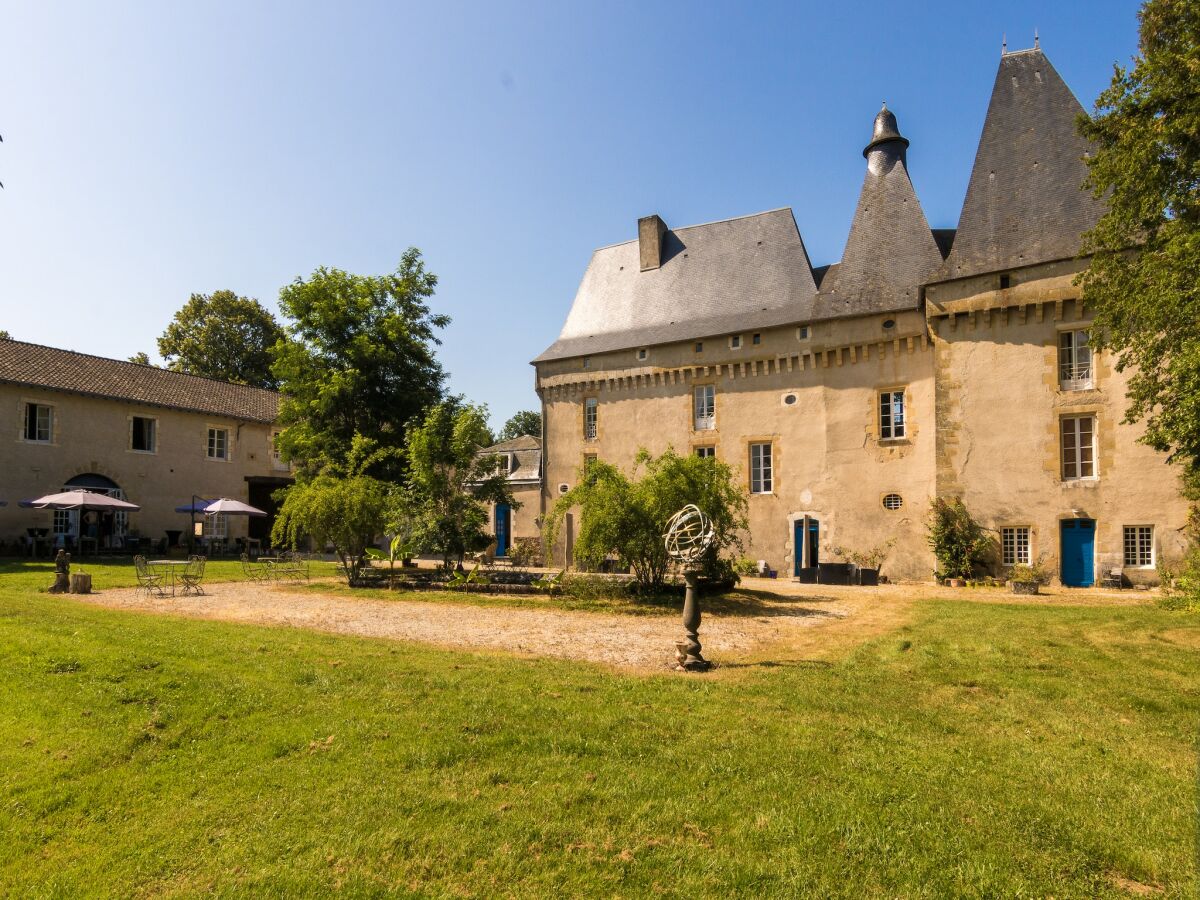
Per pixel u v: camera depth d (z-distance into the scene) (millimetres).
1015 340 18359
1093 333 14461
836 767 4559
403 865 3418
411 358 24594
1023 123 19906
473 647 8742
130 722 5277
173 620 10016
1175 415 11000
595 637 9586
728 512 13953
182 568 17594
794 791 4191
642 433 25500
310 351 23094
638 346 25516
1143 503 16750
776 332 22984
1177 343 11227
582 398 27062
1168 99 11734
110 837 3744
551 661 7758
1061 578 17484
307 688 6238
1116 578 16734
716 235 27219
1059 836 3664
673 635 9797
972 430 18672
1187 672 7406
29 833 3781
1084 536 17469
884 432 21094
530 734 5117
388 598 14086
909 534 20188
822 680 6938
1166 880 3273
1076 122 13367
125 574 17688
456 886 3258
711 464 14078
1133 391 12648
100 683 6102
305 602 13523
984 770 4566
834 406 21812
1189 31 11914
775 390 23000
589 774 4434
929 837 3645
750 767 4539
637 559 13484
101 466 25828
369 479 17219
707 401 24547
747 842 3615
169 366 43469
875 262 22062
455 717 5449
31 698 5715
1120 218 12602
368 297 23719
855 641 9398
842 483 21422
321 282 23297
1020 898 3131
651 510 13102
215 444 30250
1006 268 18281
